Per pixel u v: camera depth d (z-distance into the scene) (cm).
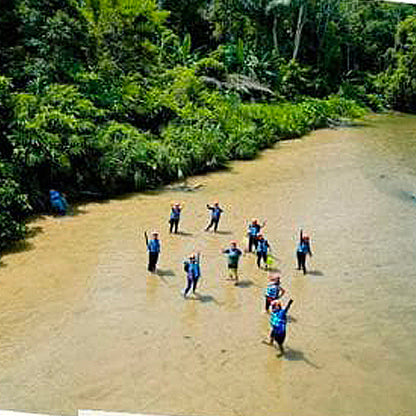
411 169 3011
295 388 1140
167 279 1579
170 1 4625
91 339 1269
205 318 1384
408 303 1510
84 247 1766
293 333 1339
